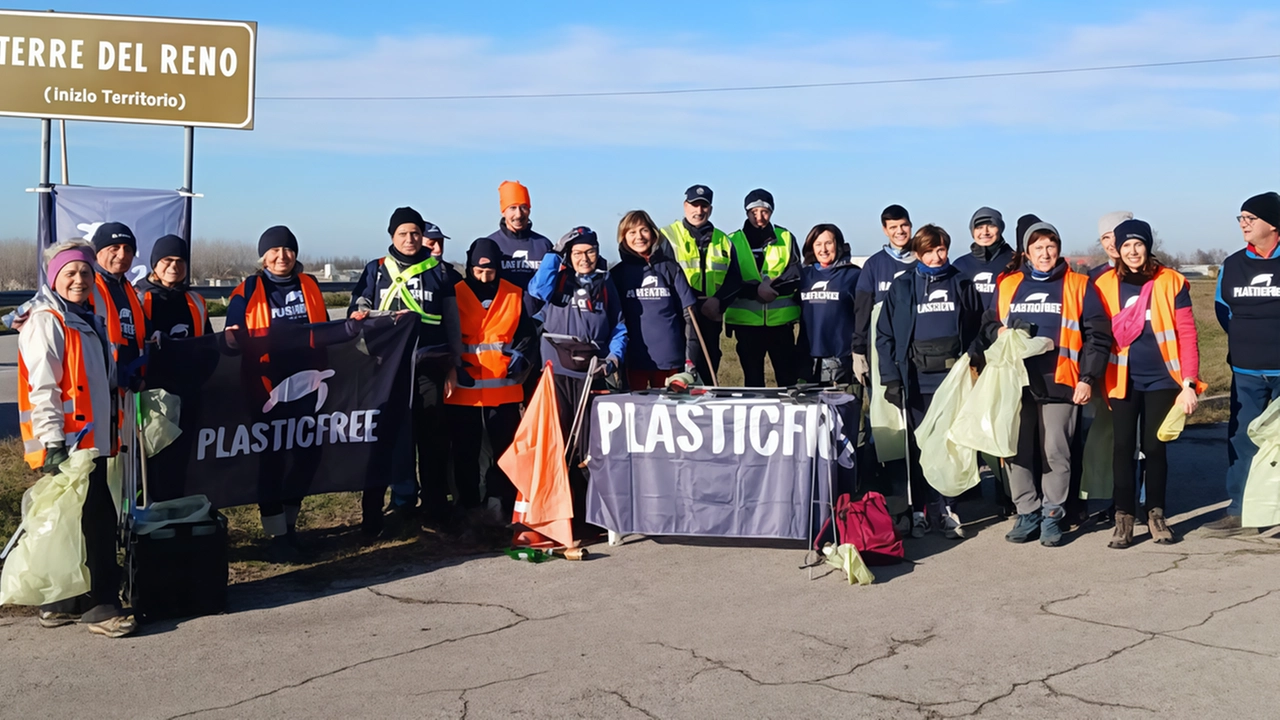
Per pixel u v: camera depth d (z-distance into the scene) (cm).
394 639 491
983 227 750
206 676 446
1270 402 677
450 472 734
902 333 691
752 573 596
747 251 847
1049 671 434
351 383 654
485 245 699
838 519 607
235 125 864
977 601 536
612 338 705
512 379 709
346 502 779
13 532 661
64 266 501
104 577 504
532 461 651
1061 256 664
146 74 854
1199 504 763
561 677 437
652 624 507
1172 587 553
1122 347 649
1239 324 682
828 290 827
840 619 509
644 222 735
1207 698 404
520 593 565
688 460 641
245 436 624
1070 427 652
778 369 871
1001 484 734
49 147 857
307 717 401
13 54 838
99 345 512
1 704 418
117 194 860
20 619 525
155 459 605
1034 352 638
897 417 743
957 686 420
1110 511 736
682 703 407
